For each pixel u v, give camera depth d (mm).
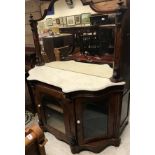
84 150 1661
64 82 1459
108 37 1539
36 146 1081
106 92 1351
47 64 2023
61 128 1747
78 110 1427
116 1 1350
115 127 1562
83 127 1528
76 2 1589
